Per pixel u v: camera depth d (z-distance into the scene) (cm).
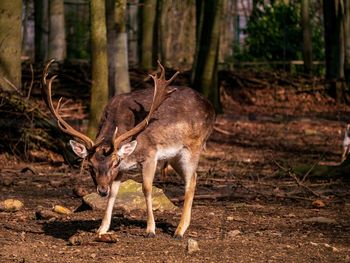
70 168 1603
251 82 2909
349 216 1160
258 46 3356
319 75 3180
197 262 854
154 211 1155
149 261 855
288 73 2992
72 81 2423
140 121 989
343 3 2884
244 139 2178
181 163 1029
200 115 1035
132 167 980
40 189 1369
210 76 2425
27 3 2884
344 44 2889
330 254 907
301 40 3319
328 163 1811
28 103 1703
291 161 1798
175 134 1004
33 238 974
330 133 2366
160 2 2922
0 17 1734
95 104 1644
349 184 1458
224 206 1224
